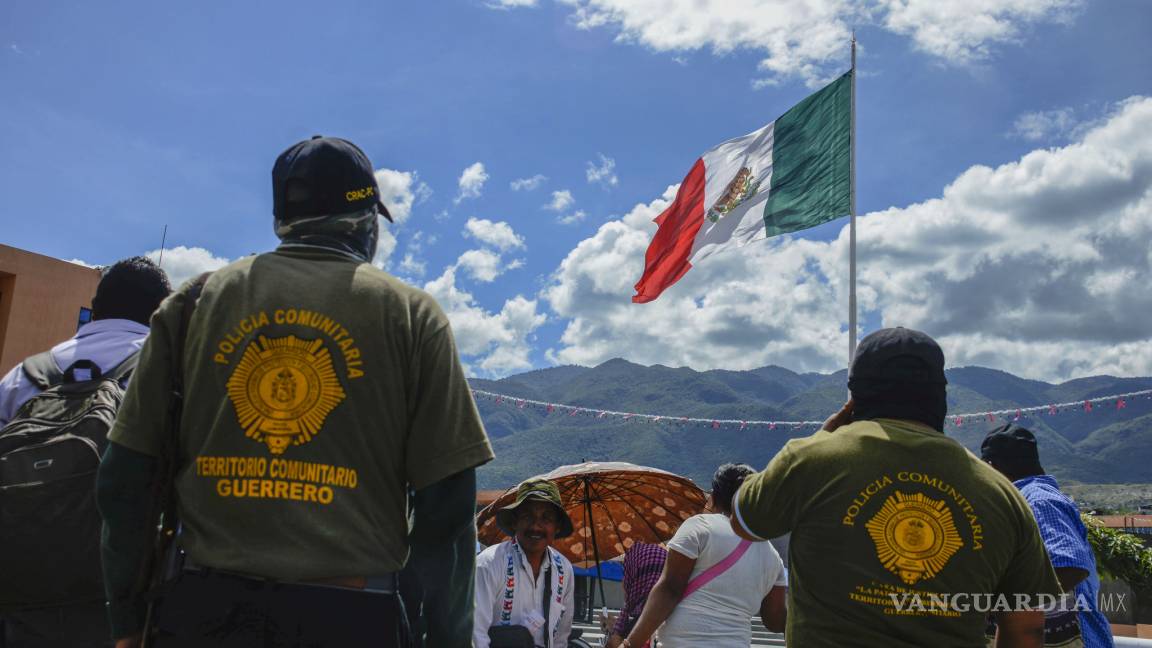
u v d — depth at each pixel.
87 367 2.87
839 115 11.16
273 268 2.08
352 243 2.21
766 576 4.83
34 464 2.57
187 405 1.98
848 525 2.54
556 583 5.24
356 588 1.88
